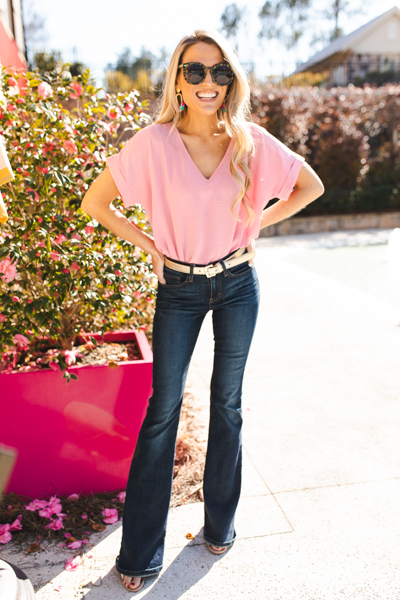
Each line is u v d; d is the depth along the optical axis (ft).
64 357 6.70
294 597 5.32
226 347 5.68
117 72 48.91
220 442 5.86
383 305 16.96
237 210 5.24
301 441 8.56
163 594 5.41
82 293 7.30
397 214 40.98
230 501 5.96
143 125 8.85
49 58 50.01
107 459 7.02
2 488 3.55
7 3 18.67
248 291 5.71
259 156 5.38
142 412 6.95
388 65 89.45
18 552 6.04
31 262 6.73
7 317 6.91
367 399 10.08
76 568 5.78
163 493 5.66
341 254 29.14
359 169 41.37
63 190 7.04
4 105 6.87
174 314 5.53
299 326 15.01
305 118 39.91
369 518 6.58
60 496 7.04
